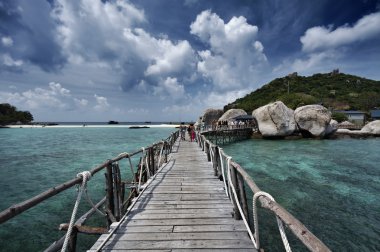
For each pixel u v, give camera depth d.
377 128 34.16
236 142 29.95
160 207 5.24
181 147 17.28
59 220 7.80
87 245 6.21
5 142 34.00
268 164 15.98
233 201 4.71
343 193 10.02
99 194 10.33
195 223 4.39
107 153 23.56
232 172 4.52
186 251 3.44
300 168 14.73
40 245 6.43
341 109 63.38
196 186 6.89
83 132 60.16
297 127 31.92
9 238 6.75
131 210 5.07
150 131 65.62
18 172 15.29
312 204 8.83
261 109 31.69
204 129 30.20
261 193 2.68
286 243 2.13
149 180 7.40
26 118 104.38
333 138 33.28
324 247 1.40
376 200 9.22
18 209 1.91
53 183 12.77
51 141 35.88
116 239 3.81
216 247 3.54
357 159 17.75
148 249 3.50
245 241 3.71
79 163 18.33
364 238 6.54
